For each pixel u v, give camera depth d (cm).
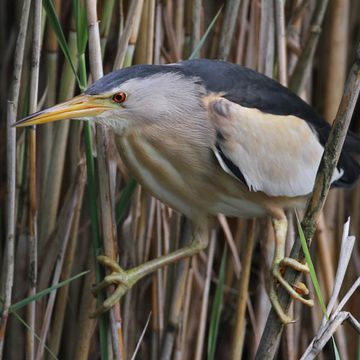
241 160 401
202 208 422
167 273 475
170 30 452
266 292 496
